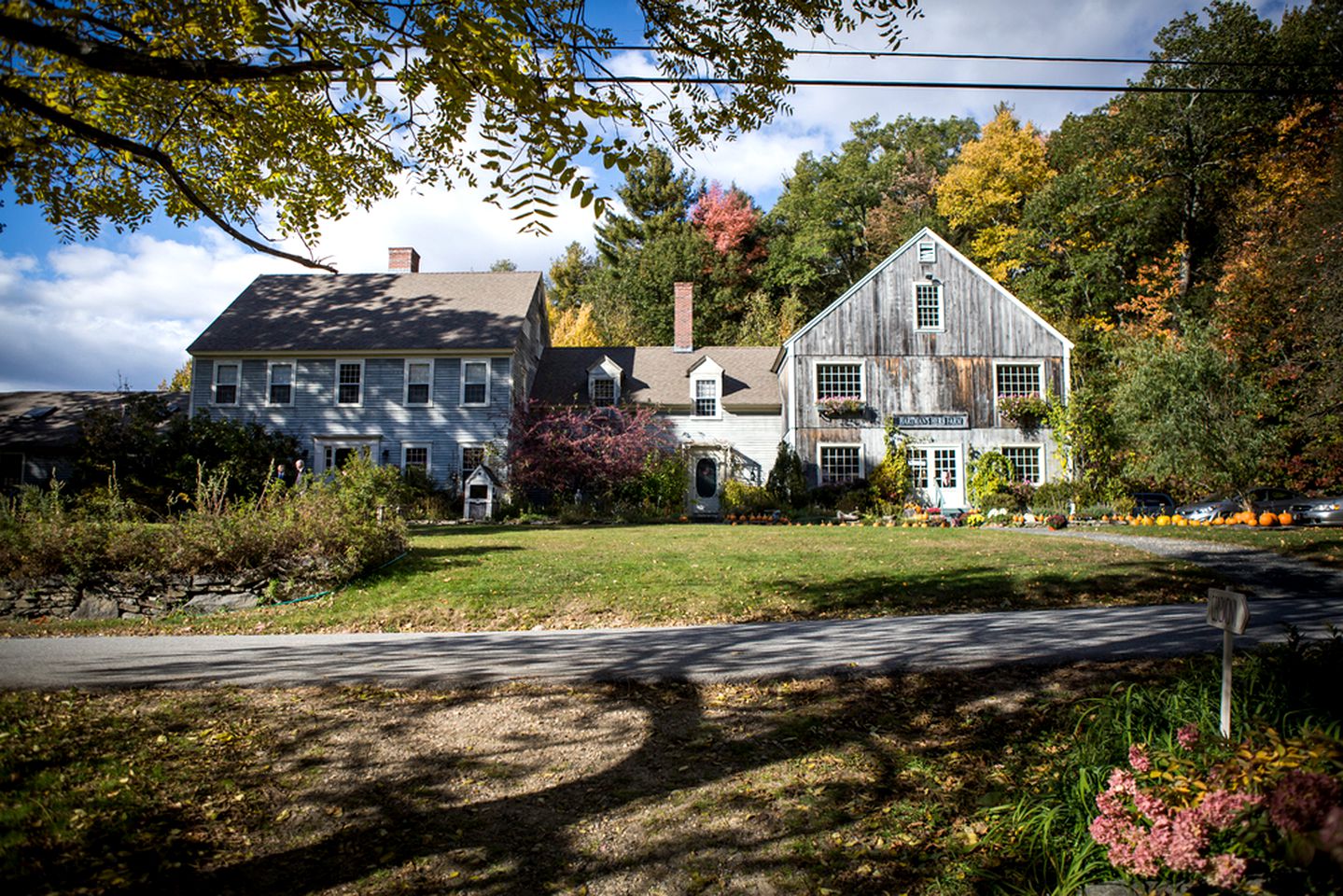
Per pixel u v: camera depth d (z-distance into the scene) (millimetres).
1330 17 29469
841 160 50969
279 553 11062
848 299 27500
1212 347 20734
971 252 41250
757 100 4539
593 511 24531
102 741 5012
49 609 10656
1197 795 2729
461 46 3457
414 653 7406
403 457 28984
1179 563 11812
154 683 6316
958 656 6629
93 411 25203
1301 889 2434
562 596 10086
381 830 4090
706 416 30609
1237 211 31703
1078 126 36281
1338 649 4453
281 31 3693
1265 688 4312
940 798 4336
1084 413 25703
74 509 12719
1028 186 39688
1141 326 31703
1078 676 5980
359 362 29422
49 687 6148
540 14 3758
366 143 5035
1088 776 3754
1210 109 31859
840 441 26938
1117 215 34781
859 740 5090
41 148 4770
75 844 3773
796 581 10711
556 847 3934
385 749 5039
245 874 3678
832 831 4047
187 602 10703
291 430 29125
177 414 26656
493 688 6168
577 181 3754
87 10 4008
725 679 6242
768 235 50094
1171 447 20172
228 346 29375
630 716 5555
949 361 27328
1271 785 2498
